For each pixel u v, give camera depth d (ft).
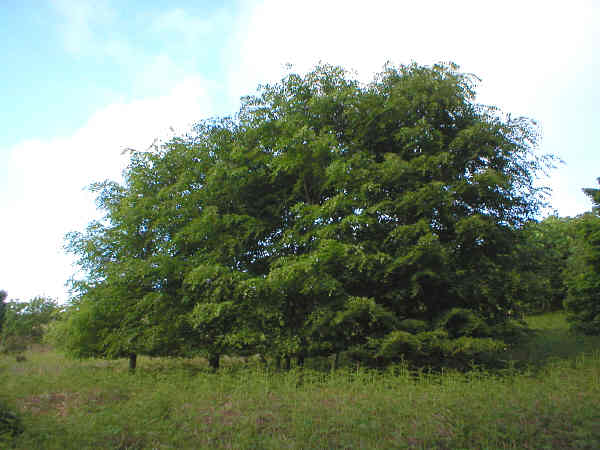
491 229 39.34
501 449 18.42
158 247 43.83
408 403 24.07
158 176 46.52
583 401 24.39
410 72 47.29
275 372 35.17
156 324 41.63
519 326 43.86
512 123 42.88
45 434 19.79
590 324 64.03
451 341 36.24
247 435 20.07
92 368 45.55
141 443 19.77
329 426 21.11
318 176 43.50
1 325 83.41
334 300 39.09
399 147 45.24
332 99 43.93
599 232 57.88
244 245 45.03
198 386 30.68
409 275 40.86
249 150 45.47
